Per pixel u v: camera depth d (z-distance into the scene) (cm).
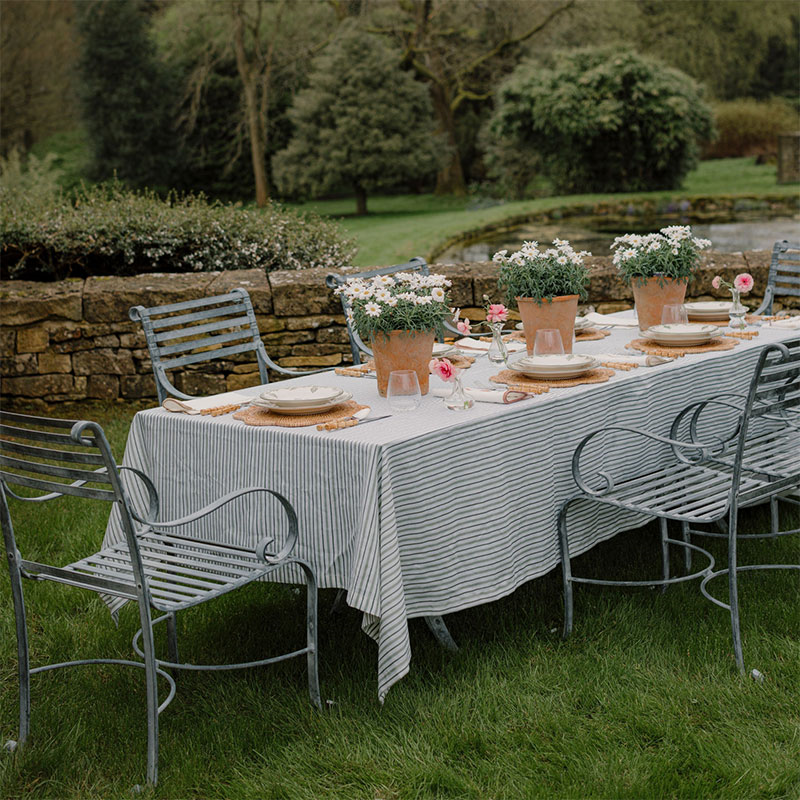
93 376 575
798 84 3000
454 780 231
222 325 387
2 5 2552
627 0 2512
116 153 2558
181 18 2206
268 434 273
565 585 300
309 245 722
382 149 2212
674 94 2123
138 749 253
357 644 305
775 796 222
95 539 395
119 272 703
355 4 2350
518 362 326
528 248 353
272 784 235
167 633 296
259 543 243
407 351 308
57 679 293
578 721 256
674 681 271
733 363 361
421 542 262
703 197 1916
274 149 2595
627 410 322
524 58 2288
